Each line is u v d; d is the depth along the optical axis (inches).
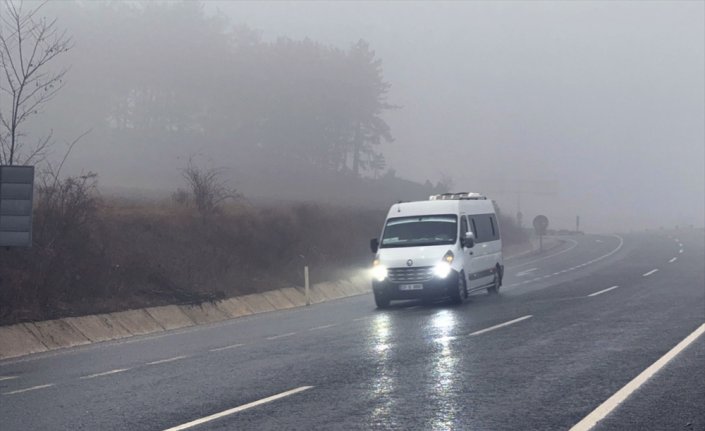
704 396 375.6
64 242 843.4
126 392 421.4
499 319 729.0
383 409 358.0
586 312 763.4
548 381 418.0
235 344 623.8
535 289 1085.8
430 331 655.1
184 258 1027.3
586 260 1758.1
